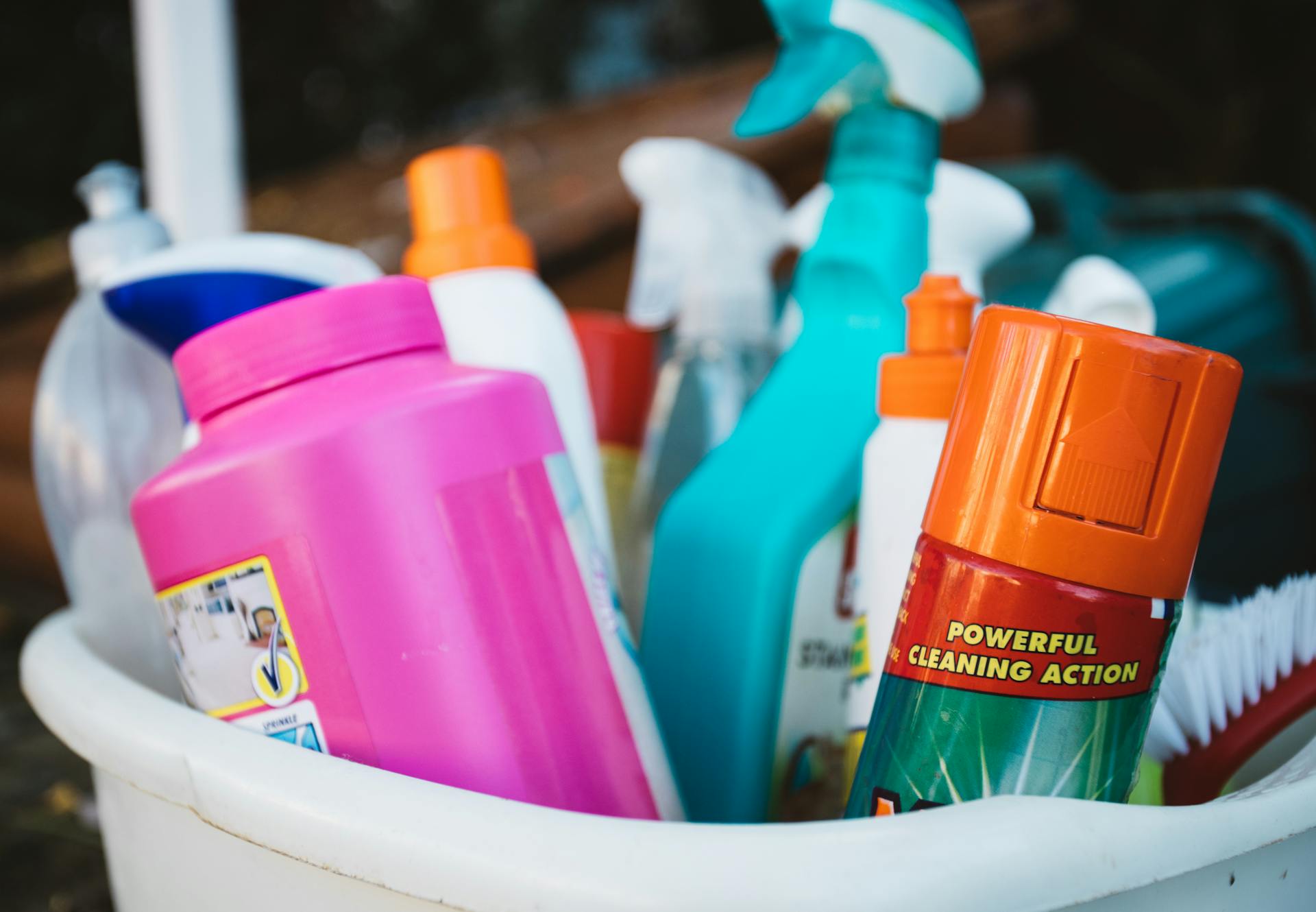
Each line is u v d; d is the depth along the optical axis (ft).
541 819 0.69
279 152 12.42
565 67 13.05
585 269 4.59
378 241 5.17
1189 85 6.61
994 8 5.50
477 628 0.91
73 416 1.45
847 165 1.29
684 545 1.23
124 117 10.96
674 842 0.66
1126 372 0.77
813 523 1.17
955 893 0.64
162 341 1.30
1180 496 0.79
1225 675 0.99
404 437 0.91
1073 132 6.55
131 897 1.05
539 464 0.97
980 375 0.82
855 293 1.28
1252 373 3.25
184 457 1.00
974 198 1.43
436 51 13.05
